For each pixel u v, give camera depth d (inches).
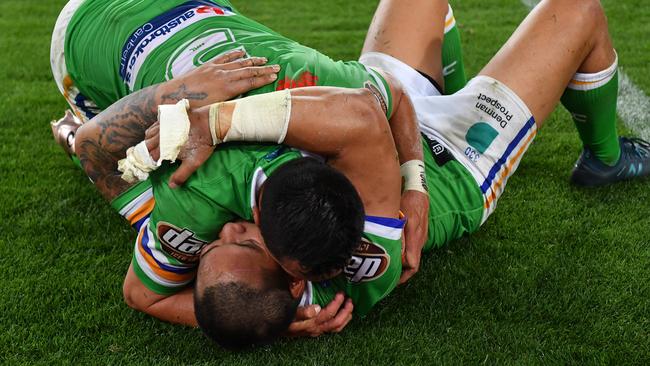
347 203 68.9
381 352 85.1
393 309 93.3
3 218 115.1
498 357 83.8
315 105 74.2
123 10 100.6
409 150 91.0
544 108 99.4
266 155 75.7
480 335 87.7
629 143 119.3
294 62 85.3
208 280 72.1
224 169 75.8
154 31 95.8
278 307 73.0
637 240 104.1
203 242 78.5
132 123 79.7
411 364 83.3
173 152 72.0
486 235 108.0
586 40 99.3
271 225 68.3
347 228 68.6
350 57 186.2
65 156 136.1
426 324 90.0
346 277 84.3
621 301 92.2
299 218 67.4
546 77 98.1
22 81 174.6
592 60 102.4
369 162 75.6
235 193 75.9
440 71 110.9
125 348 87.7
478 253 103.6
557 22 98.8
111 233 111.5
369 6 230.5
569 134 138.6
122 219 115.1
